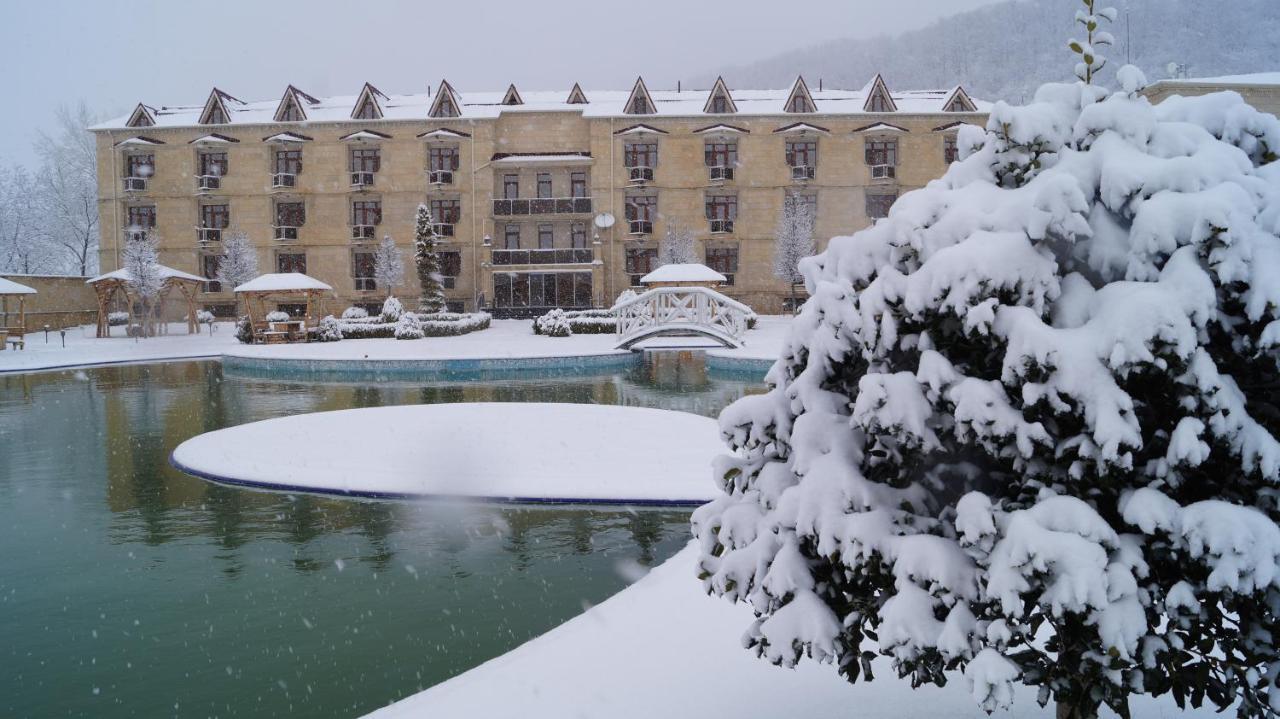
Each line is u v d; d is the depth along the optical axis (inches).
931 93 2063.2
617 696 174.1
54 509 400.2
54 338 1638.8
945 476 133.6
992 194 129.2
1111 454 107.0
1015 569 110.6
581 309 1971.0
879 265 134.0
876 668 181.5
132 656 242.2
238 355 1232.2
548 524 363.6
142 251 1600.6
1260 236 112.0
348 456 488.7
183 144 1957.4
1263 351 111.7
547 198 1950.1
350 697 216.5
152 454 541.3
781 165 1930.4
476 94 2122.3
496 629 257.8
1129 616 107.5
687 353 1347.2
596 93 2087.8
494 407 699.4
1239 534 106.1
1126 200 121.7
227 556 328.5
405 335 1454.2
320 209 1951.3
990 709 116.5
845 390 143.4
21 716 209.2
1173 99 139.6
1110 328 110.2
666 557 321.1
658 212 1951.3
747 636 144.0
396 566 314.5
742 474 152.0
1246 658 119.5
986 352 125.4
